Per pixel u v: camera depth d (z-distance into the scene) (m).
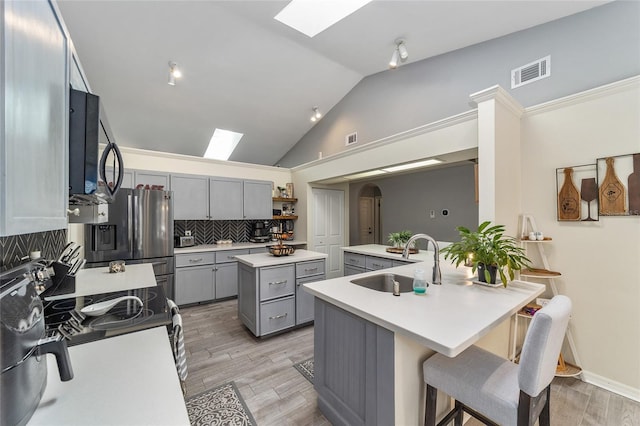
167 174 4.01
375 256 3.54
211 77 3.75
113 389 0.78
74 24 2.69
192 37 3.07
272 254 3.24
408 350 1.32
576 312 2.21
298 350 2.62
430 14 2.46
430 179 5.11
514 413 1.07
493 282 1.78
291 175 5.63
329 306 1.68
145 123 4.39
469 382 1.20
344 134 4.80
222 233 4.85
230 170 4.81
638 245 1.93
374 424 1.37
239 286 3.16
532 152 2.43
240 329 3.12
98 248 3.16
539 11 2.29
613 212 2.02
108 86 3.56
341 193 5.71
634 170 1.93
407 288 2.10
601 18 2.16
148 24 2.83
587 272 2.15
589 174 2.13
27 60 0.69
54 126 0.89
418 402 1.39
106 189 1.22
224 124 4.84
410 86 3.74
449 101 3.29
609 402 1.89
